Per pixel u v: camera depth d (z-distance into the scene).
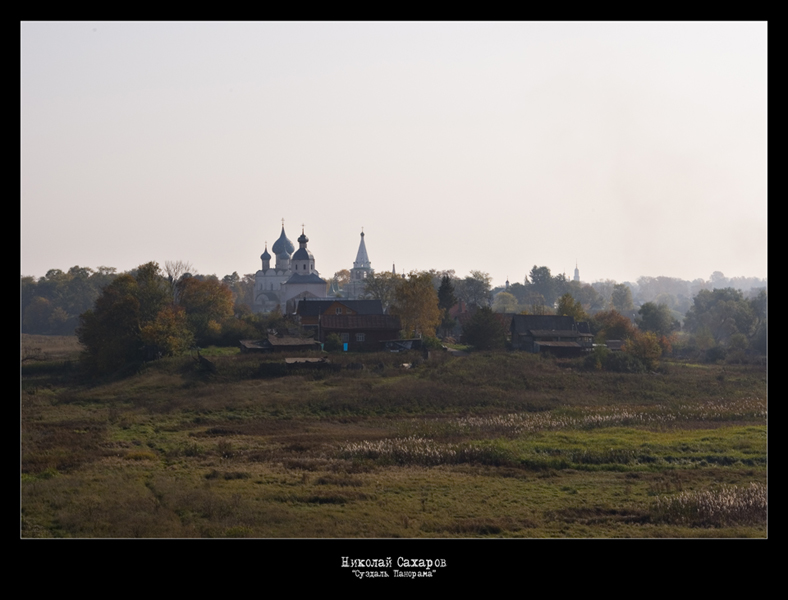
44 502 24.50
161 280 81.25
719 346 92.75
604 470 31.44
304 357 67.31
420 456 33.19
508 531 22.30
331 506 24.77
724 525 23.16
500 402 52.34
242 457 33.94
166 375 62.12
